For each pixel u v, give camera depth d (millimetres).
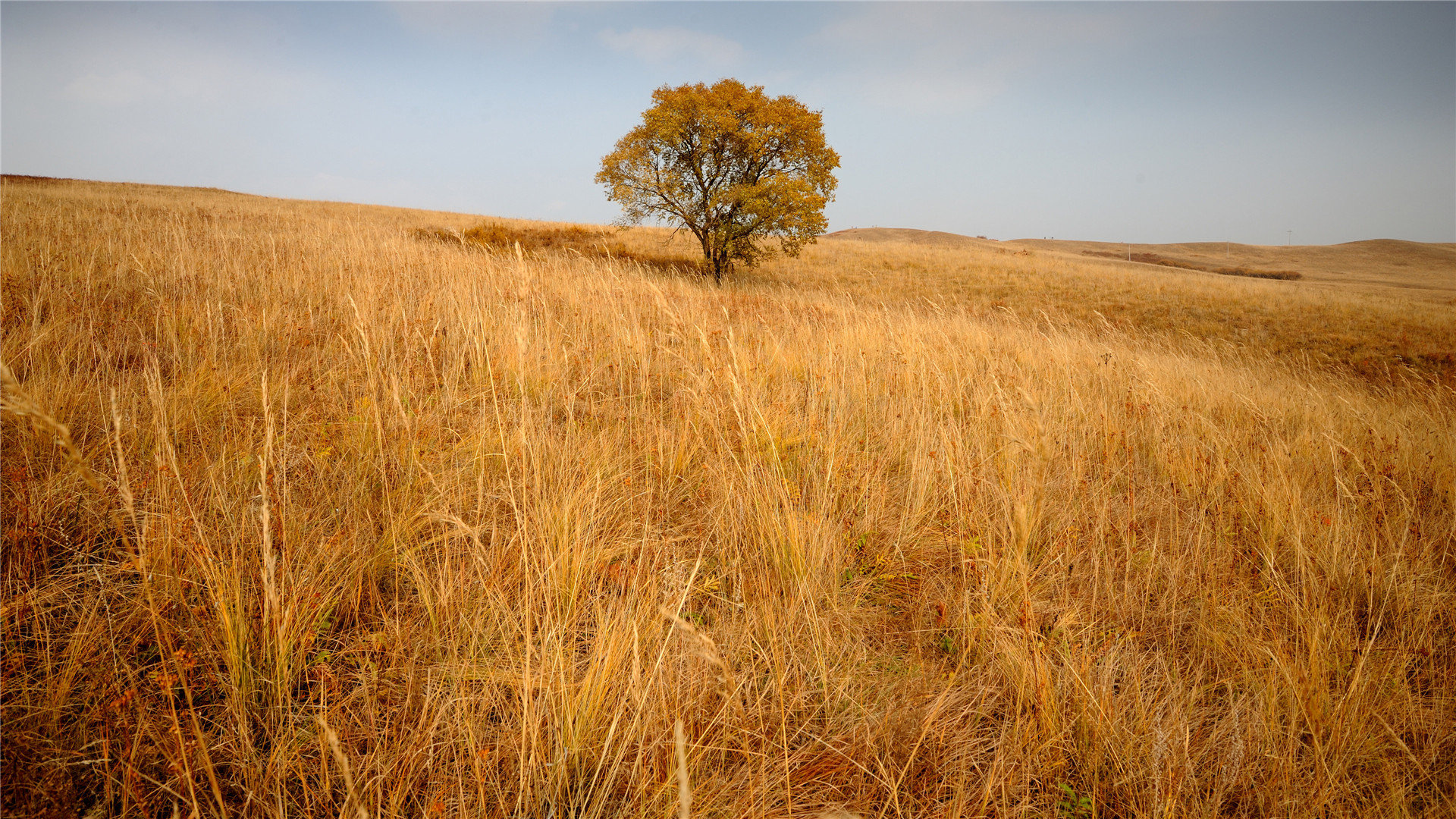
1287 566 3281
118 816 1570
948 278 29469
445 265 8406
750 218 21812
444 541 2605
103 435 2926
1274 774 2027
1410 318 22031
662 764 1819
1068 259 43250
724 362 4820
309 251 8680
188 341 4234
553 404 4195
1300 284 34219
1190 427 5176
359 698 1971
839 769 1955
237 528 2367
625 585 2482
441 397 4211
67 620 2023
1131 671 2434
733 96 21203
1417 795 2076
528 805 1672
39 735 1663
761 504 2953
